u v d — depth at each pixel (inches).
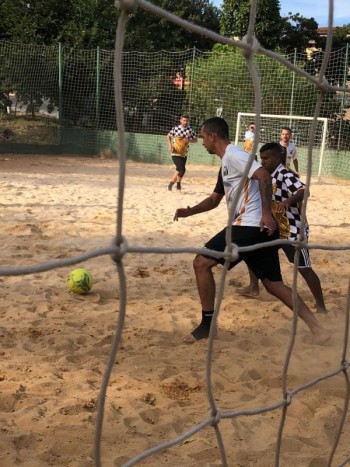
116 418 195.5
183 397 210.7
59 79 1024.9
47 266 86.4
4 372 220.4
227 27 1110.4
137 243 397.7
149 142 1026.1
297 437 189.8
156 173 854.5
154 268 346.0
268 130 943.0
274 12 1106.7
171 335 259.0
